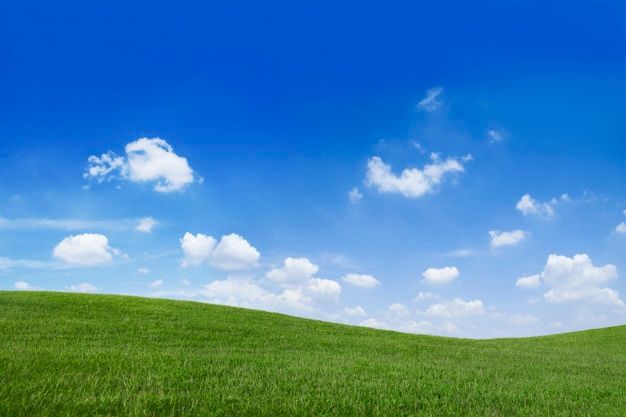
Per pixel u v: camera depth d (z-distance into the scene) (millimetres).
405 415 8422
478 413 8797
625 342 39250
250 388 9453
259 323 29703
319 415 7793
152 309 29859
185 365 11703
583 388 12312
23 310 25391
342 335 28562
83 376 9508
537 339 43969
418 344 26031
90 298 31422
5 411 6648
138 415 7066
